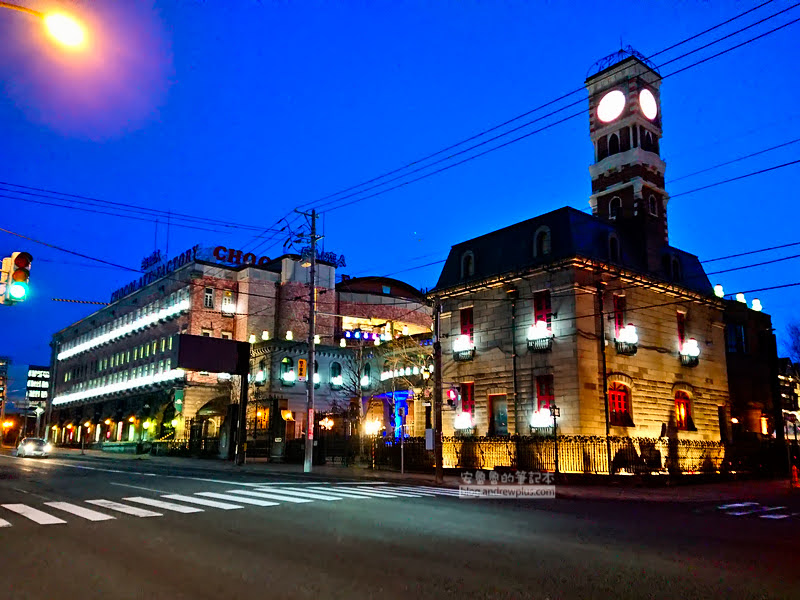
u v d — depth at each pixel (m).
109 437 70.19
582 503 18.91
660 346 32.97
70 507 15.54
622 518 15.12
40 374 108.25
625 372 30.47
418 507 16.09
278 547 10.35
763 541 11.95
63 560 9.32
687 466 30.67
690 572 8.98
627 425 30.05
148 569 8.77
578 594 7.69
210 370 37.78
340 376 57.47
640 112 41.47
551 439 27.84
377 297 68.50
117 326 73.56
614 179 41.34
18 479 24.66
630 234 34.31
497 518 14.27
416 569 8.85
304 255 35.72
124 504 16.20
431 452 32.19
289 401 54.28
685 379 34.00
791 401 45.47
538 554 10.02
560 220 30.59
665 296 34.03
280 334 60.25
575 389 28.22
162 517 13.77
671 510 17.62
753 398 41.31
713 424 35.19
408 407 46.44
